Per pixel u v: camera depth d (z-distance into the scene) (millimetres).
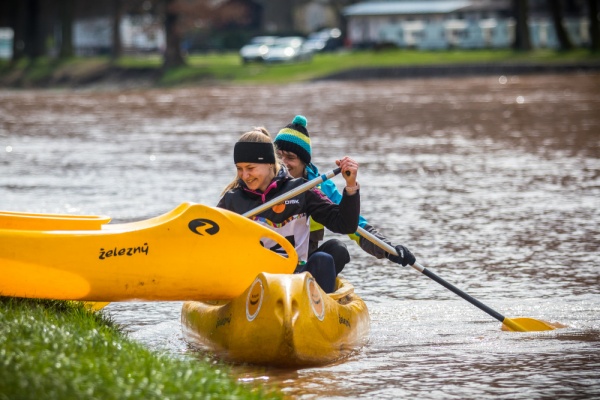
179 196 41000
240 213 20797
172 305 24250
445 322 22281
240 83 176125
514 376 17844
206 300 20062
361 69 174750
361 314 20359
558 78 149125
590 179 45625
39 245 18828
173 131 75375
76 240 18953
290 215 20625
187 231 19172
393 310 23422
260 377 17656
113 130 77000
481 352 19625
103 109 105500
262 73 184875
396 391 16922
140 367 14930
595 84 129750
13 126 82250
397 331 21422
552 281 26156
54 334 16016
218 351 18859
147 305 24203
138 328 21812
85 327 17844
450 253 29938
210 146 63125
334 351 18781
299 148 22297
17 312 17812
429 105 99188
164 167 51688
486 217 36125
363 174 48375
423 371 18188
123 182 45594
